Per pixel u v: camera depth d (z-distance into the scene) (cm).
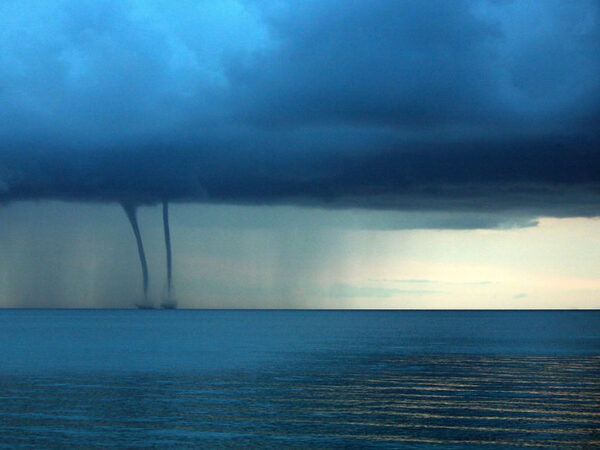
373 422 4191
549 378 6381
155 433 3862
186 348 10762
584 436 3781
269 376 6638
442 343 12350
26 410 4566
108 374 6781
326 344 12050
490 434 3841
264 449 3500
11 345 11331
